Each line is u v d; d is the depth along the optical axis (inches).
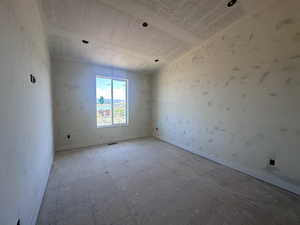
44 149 73.2
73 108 134.9
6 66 32.0
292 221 52.6
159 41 107.8
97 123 152.2
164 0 71.3
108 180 80.7
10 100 33.6
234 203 62.2
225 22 88.5
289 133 69.7
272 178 76.4
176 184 77.2
